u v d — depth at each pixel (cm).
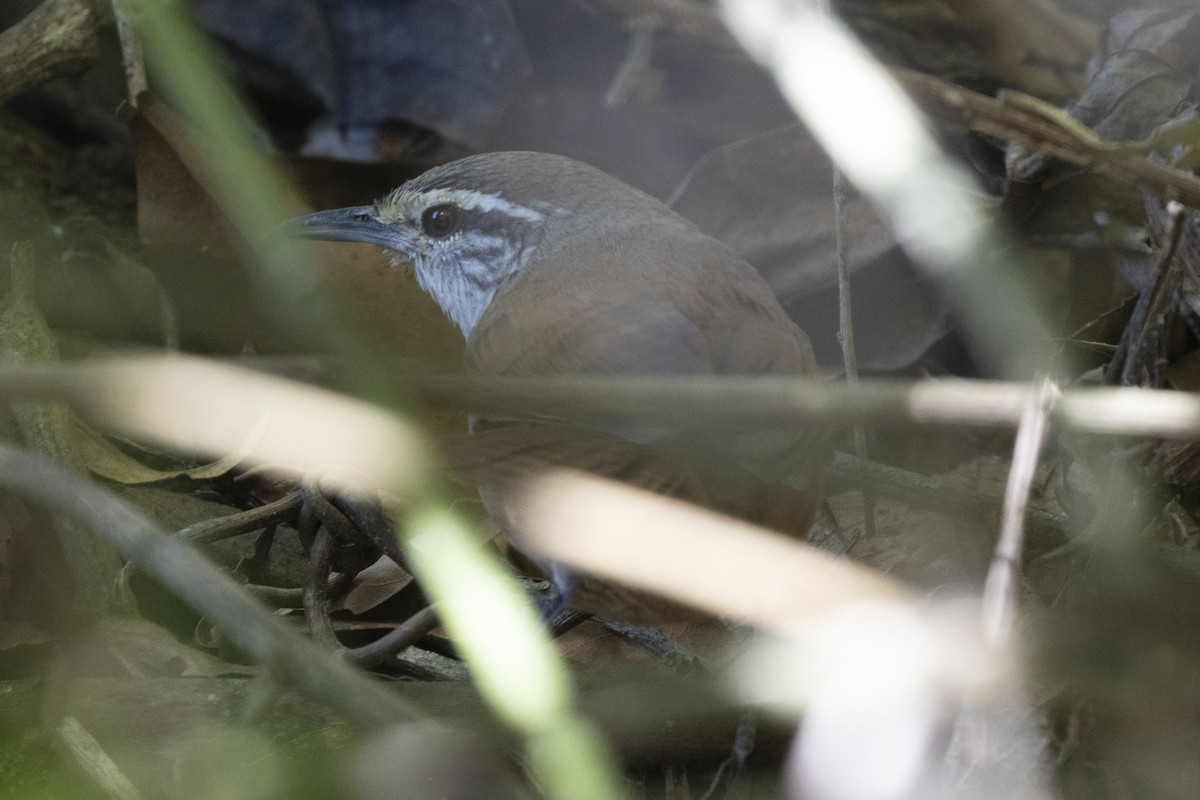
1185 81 1112
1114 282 1140
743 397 503
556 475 663
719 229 1206
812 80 796
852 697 716
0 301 1072
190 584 548
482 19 1349
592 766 724
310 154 1296
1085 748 723
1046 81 1402
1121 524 836
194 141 1034
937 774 714
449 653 911
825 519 964
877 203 1102
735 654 819
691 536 682
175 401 512
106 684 759
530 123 1373
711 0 1303
